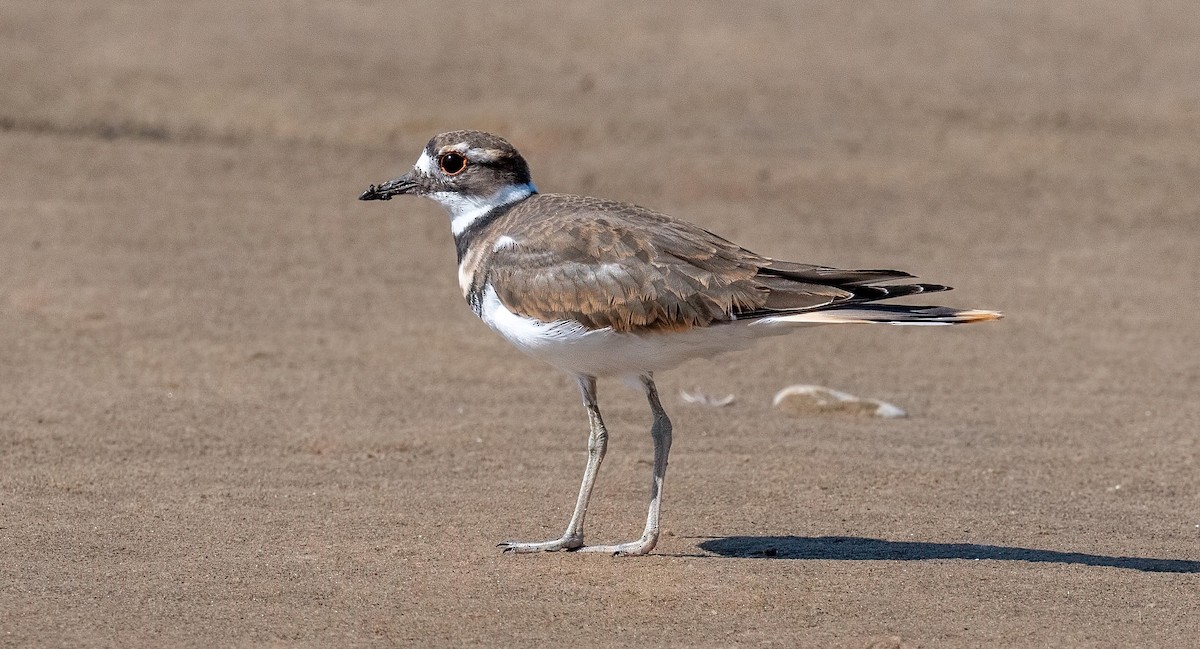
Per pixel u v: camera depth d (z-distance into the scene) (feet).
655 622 28.91
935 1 106.42
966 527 35.70
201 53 87.81
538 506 36.63
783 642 27.99
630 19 98.94
